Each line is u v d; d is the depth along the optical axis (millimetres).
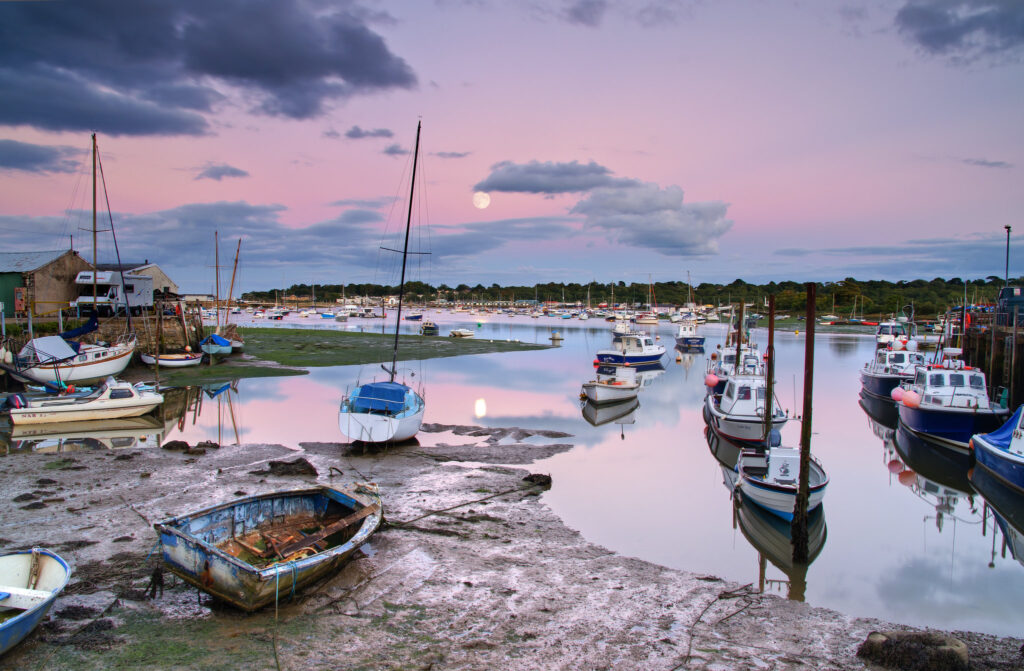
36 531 13234
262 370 44469
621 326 75750
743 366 36000
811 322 13148
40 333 40312
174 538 10203
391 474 18734
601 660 8938
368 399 22422
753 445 22984
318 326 103625
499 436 24422
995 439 19594
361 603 10523
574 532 14500
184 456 20172
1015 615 11242
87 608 9891
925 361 35375
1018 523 16422
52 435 24094
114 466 18719
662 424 28406
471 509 15711
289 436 24031
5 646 8203
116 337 41938
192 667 8398
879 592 12094
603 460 21328
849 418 32125
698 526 15281
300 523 13148
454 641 9359
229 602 9781
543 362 54219
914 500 18422
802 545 13242
